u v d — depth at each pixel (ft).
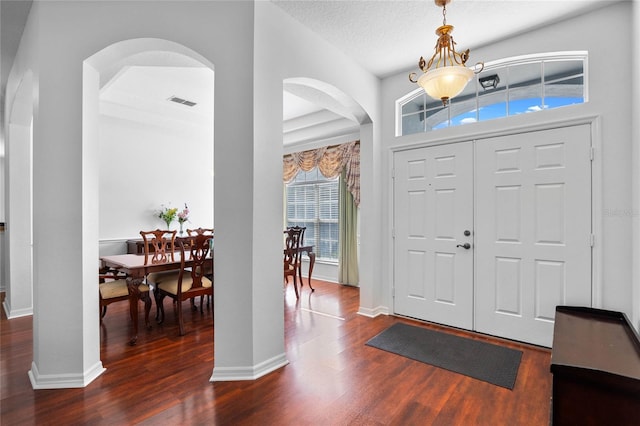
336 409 6.28
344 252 17.83
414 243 11.68
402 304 12.01
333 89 10.28
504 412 6.18
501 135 9.80
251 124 7.49
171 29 7.41
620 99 8.08
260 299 7.69
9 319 11.48
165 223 18.48
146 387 7.05
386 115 12.42
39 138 7.07
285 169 20.88
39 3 7.10
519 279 9.50
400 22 8.98
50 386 7.01
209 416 6.03
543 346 9.10
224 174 7.54
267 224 7.88
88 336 7.34
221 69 7.52
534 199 9.25
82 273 7.21
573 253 8.66
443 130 11.00
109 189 16.51
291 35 8.64
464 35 9.62
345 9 8.38
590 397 4.30
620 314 7.18
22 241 12.01
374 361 8.36
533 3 8.20
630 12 8.00
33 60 7.70
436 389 7.00
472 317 10.36
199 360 8.39
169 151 18.79
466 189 10.48
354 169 17.22
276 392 6.87
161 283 11.05
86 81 7.39
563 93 9.23
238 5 7.61
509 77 10.09
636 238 7.48
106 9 7.29
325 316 12.14
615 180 8.11
